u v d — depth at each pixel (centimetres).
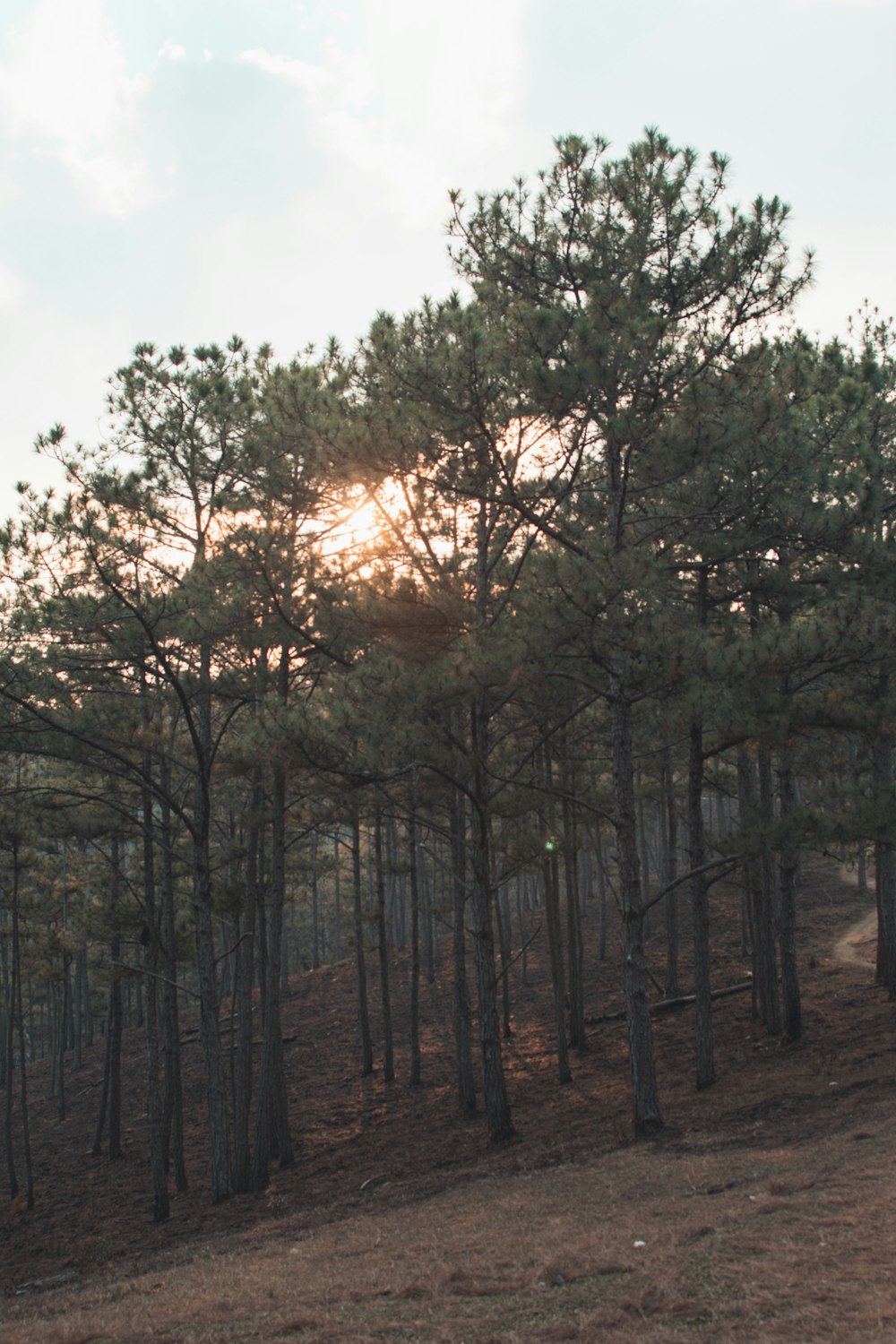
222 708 2206
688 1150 1250
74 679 1747
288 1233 1343
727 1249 747
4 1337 872
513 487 1420
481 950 1714
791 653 1305
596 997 3020
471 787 1736
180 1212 1842
